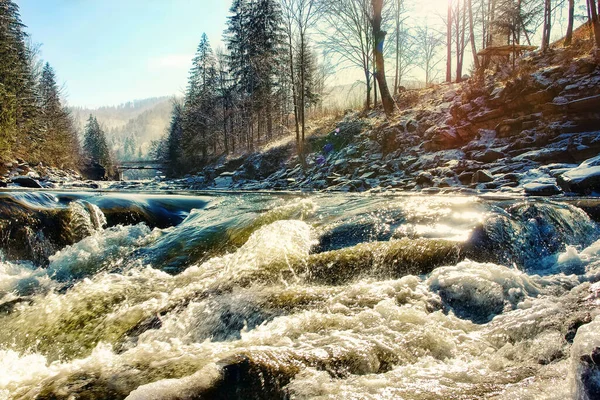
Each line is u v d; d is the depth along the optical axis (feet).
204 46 160.04
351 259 11.27
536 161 37.40
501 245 11.53
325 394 5.05
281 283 10.70
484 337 6.77
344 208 19.04
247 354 5.87
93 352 8.63
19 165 85.97
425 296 8.61
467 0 93.15
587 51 50.31
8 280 15.42
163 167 193.16
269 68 113.19
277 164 85.25
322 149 78.02
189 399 4.94
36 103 127.24
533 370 5.50
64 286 14.71
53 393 5.89
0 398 6.15
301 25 74.69
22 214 21.11
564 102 40.91
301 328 7.49
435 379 5.33
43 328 10.03
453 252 10.98
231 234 19.10
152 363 6.62
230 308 9.38
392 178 48.44
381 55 73.05
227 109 141.38
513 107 46.09
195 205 31.07
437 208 15.26
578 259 11.12
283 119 119.75
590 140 35.60
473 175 37.04
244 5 135.44
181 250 18.13
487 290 8.34
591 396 4.02
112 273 16.15
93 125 267.18
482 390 4.89
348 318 7.68
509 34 74.59
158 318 9.61
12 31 122.72
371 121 75.25
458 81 86.38
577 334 4.71
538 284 8.93
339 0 82.94
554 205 15.80
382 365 5.97
